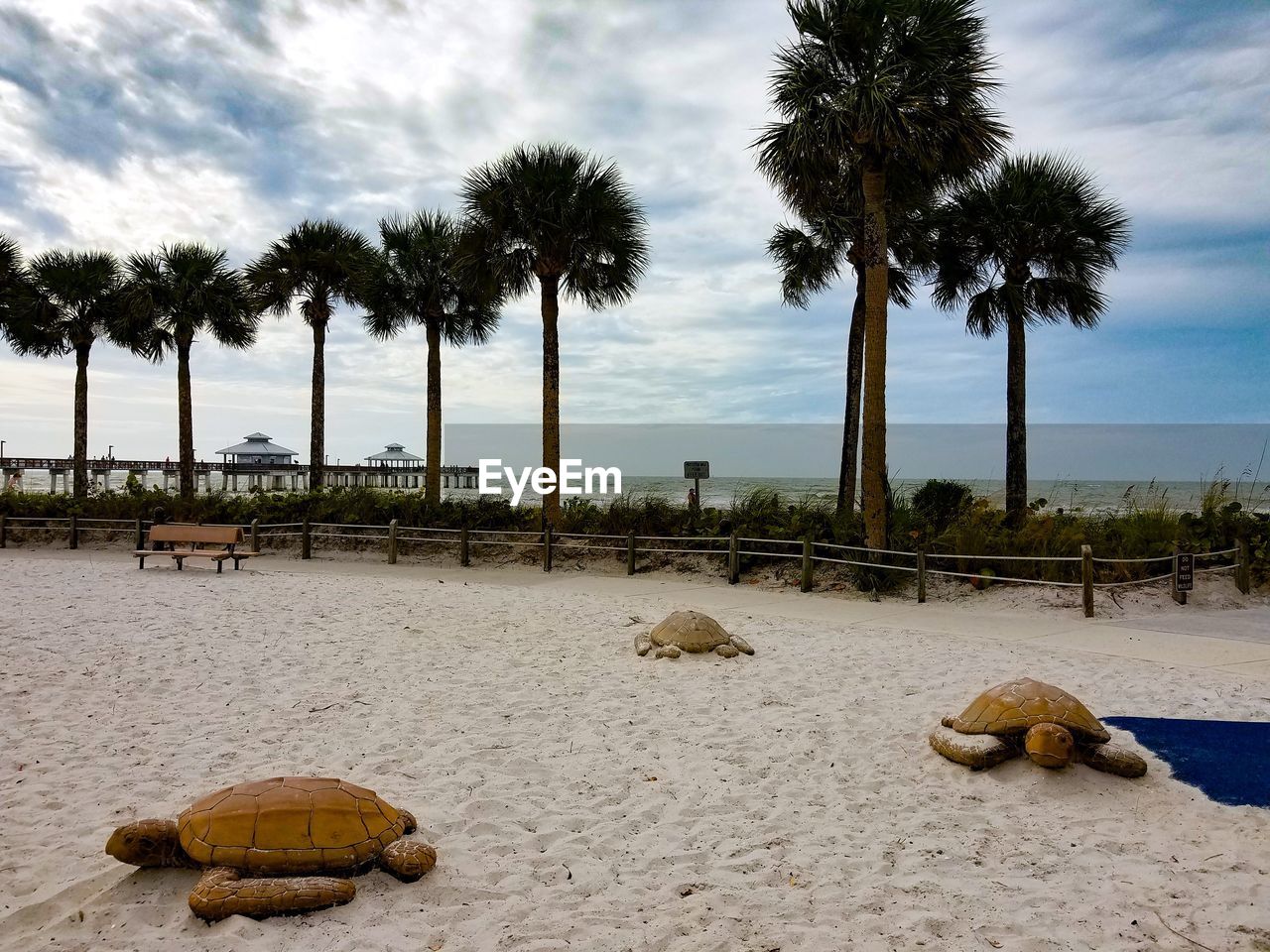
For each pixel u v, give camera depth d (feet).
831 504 53.57
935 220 56.65
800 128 39.65
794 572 44.04
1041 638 30.48
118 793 15.42
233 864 11.31
